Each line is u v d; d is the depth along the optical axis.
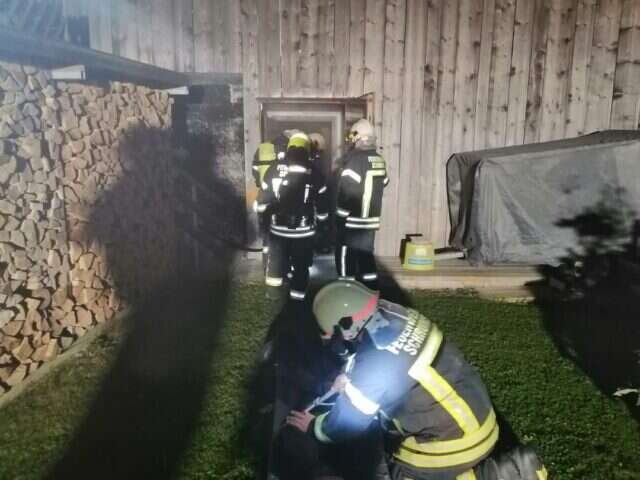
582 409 4.11
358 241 5.98
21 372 4.30
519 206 6.70
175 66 7.51
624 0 7.39
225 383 4.45
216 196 7.98
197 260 7.48
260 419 3.93
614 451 3.62
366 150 5.88
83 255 5.13
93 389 4.34
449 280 6.81
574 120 7.72
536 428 3.86
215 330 5.49
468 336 5.41
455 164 7.62
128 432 3.78
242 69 7.51
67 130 4.91
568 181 6.65
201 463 3.47
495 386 4.43
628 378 4.55
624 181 6.59
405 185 7.85
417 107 7.64
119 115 5.70
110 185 5.56
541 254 6.78
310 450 3.21
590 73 7.60
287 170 5.65
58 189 4.80
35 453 3.55
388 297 6.49
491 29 7.48
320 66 7.51
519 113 7.70
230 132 7.90
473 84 7.61
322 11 7.37
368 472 2.85
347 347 2.51
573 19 7.47
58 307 4.82
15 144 4.30
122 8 7.41
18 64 4.32
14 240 4.28
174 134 7.84
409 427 2.48
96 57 4.62
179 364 4.77
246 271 7.43
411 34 7.45
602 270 6.66
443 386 2.41
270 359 4.74
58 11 5.47
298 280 5.75
